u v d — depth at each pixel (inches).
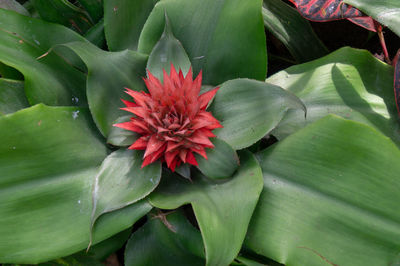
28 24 23.9
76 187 21.7
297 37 26.8
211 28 23.4
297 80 24.7
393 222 20.3
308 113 23.7
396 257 20.2
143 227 22.9
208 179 22.0
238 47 23.1
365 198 20.6
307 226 21.0
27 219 20.9
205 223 19.7
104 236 21.0
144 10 25.0
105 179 21.3
